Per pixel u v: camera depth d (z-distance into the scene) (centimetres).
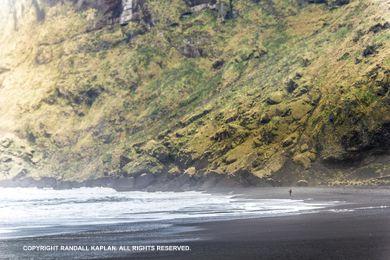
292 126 18162
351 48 18988
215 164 19650
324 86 18350
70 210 13562
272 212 10694
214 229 8812
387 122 15412
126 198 17912
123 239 8331
